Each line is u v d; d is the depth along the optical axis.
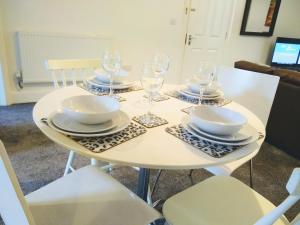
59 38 2.92
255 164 2.15
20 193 0.57
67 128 0.83
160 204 1.57
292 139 2.27
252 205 1.01
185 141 0.87
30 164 1.87
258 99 1.60
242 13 4.18
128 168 1.93
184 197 1.02
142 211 0.91
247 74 1.66
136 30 3.46
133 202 0.94
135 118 1.02
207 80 1.35
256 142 0.90
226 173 1.22
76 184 1.01
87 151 0.75
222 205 1.00
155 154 0.77
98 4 3.10
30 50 2.81
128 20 3.36
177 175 1.91
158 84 1.14
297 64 4.78
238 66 2.60
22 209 0.58
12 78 2.92
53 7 2.87
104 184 1.02
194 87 1.39
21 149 2.04
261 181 1.92
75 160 1.96
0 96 2.85
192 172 1.96
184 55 4.00
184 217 0.93
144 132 0.90
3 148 0.53
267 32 4.58
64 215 0.87
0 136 2.20
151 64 1.20
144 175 1.21
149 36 3.59
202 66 1.42
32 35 2.76
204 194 1.05
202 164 0.74
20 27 2.78
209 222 0.91
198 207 0.98
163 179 1.85
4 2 2.61
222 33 4.15
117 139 0.84
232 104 1.34
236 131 0.86
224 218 0.94
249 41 4.52
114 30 3.32
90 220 0.85
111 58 1.36
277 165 2.15
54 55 2.96
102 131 0.83
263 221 0.68
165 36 3.71
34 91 3.06
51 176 1.76
